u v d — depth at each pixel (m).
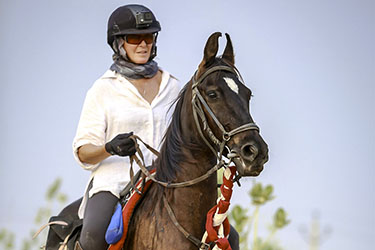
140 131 9.46
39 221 14.95
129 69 9.55
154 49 9.86
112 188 9.09
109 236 8.62
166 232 8.47
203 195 8.47
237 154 7.80
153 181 8.91
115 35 9.60
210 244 8.45
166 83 9.70
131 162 8.85
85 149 9.11
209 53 8.27
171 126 8.68
